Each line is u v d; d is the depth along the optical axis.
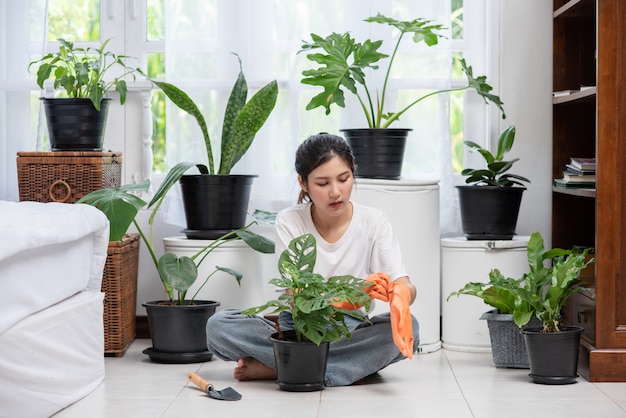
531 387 2.68
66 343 2.40
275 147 3.61
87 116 3.32
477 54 3.70
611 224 2.77
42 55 3.57
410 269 3.27
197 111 3.32
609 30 2.76
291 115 3.54
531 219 3.65
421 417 2.29
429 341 3.32
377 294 2.57
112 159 3.43
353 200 3.27
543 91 3.64
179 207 3.58
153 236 3.69
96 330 2.63
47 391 2.28
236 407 2.40
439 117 3.56
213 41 3.57
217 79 3.56
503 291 2.95
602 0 2.75
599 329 2.77
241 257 3.29
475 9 3.69
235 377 2.76
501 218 3.35
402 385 2.71
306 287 2.50
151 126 3.71
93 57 3.72
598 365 2.75
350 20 3.54
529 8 3.63
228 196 3.33
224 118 3.37
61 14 3.74
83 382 2.53
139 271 3.69
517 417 2.29
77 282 2.55
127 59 3.71
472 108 3.71
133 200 3.01
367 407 2.40
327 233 2.74
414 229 3.27
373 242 2.74
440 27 3.29
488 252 3.30
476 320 3.31
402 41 3.55
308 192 2.64
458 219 3.65
